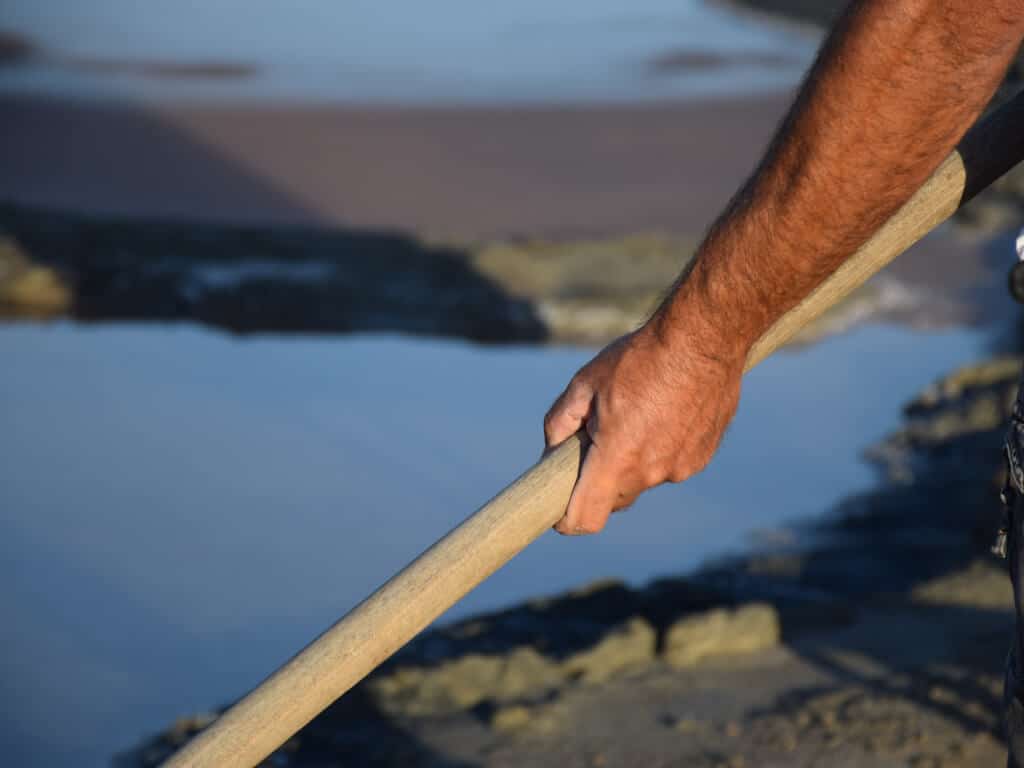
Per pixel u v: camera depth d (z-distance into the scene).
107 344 8.95
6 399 7.72
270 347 8.95
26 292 9.79
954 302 10.00
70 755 3.98
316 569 5.48
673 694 3.80
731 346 1.43
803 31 24.41
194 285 10.07
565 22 25.31
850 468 6.65
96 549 5.66
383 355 8.83
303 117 17.92
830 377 8.34
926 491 6.15
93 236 11.03
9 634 4.85
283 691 1.49
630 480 1.49
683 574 5.26
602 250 11.15
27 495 6.24
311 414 7.55
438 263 10.73
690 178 14.55
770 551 5.49
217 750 1.49
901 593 4.74
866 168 1.27
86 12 25.36
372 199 13.70
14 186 13.83
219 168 15.06
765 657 4.07
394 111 18.42
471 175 14.81
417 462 6.78
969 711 3.53
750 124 17.30
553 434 1.52
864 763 3.27
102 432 7.17
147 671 4.61
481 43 23.47
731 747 3.42
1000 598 4.53
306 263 10.66
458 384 8.22
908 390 8.01
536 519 1.49
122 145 16.14
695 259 1.41
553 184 14.37
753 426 7.39
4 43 22.41
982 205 12.55
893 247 1.51
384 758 3.49
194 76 20.59
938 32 1.21
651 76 20.72
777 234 1.34
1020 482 1.56
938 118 1.25
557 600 4.74
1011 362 7.96
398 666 4.10
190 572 5.44
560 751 3.46
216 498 6.27
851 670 3.91
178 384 8.11
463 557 1.48
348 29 24.64
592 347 9.17
